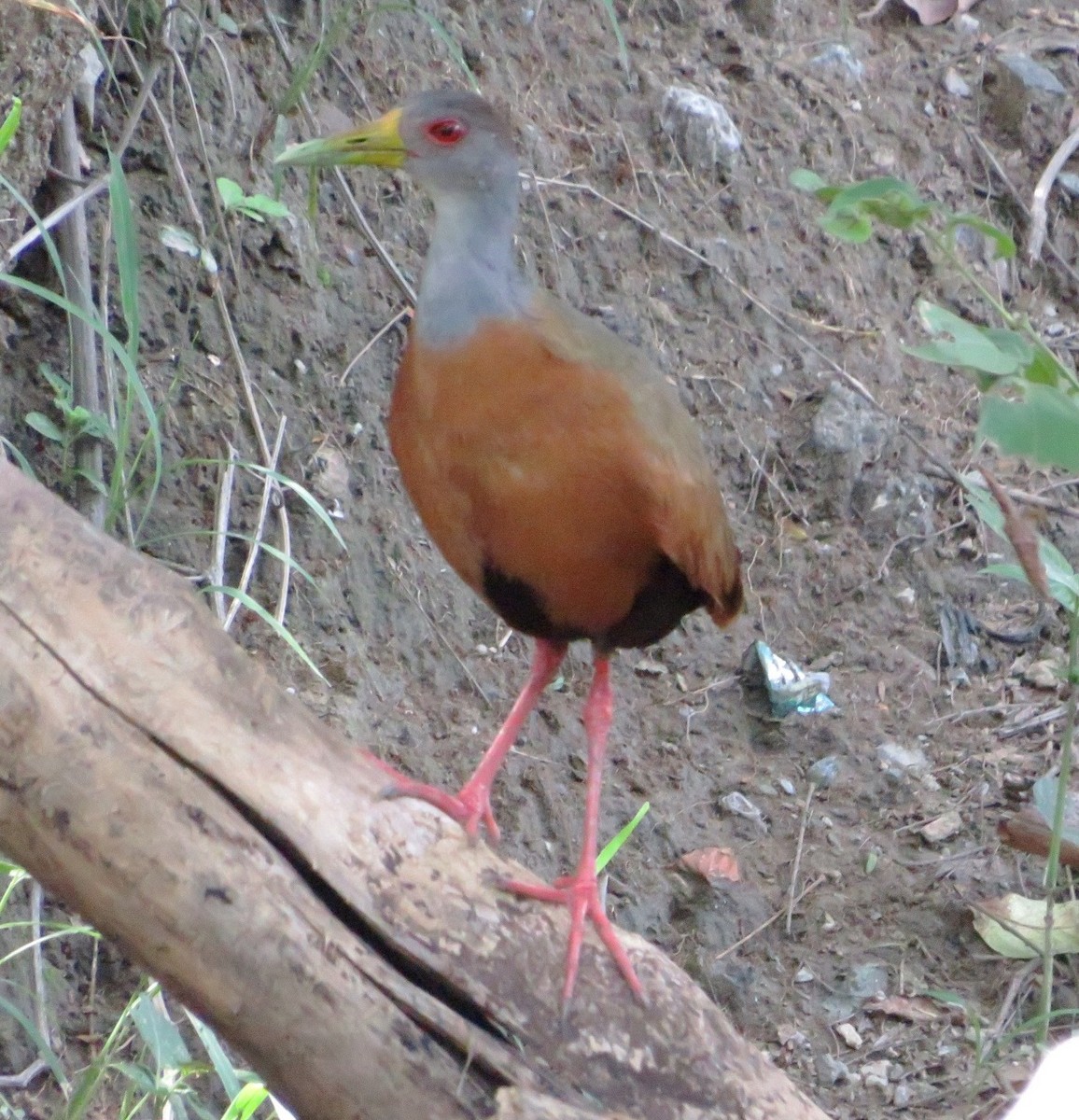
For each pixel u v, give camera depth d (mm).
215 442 11508
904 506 13711
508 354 7242
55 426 10711
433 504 7594
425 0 14062
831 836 11656
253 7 13016
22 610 5934
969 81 16984
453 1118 6324
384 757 10875
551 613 8008
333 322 12477
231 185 11289
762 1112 6758
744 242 14695
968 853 11562
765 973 10828
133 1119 8977
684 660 12500
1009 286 15906
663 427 7574
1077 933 10820
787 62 16203
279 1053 6281
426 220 13359
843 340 14602
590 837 8078
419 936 6473
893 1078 10211
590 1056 6602
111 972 9625
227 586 10852
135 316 8992
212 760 6102
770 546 13352
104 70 11727
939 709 12703
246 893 6074
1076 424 5344
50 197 10789
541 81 14539
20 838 6074
